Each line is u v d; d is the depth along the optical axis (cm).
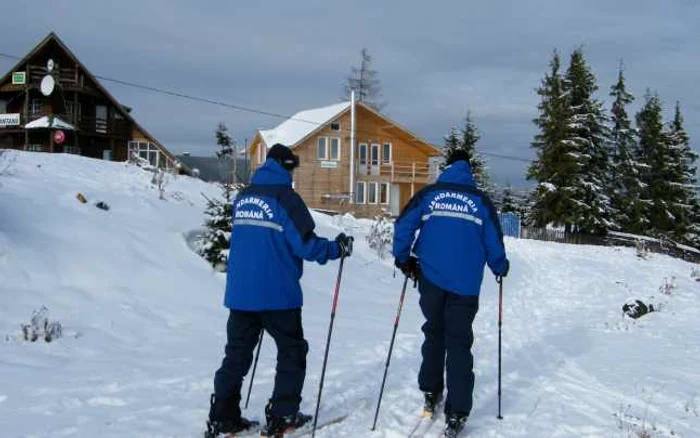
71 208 1105
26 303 758
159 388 533
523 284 1673
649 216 4688
